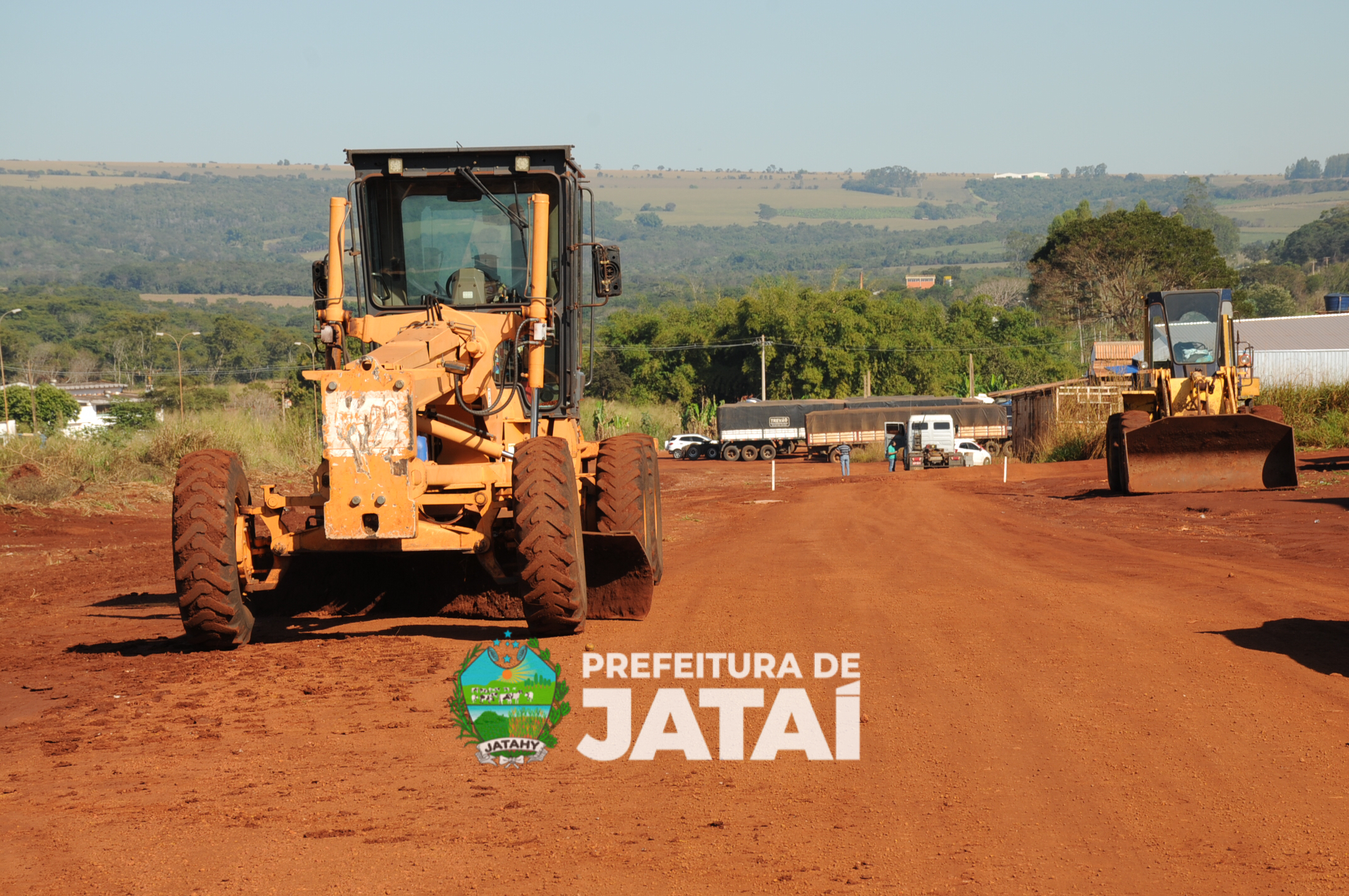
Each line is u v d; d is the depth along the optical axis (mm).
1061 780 12672
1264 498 46031
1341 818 11383
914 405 169625
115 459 62062
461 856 10539
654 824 11406
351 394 18500
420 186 23297
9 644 21703
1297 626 20391
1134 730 14484
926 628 21047
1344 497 44625
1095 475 76625
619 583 21859
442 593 23297
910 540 38969
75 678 18062
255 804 12008
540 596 19312
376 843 10898
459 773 13062
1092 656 18562
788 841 10930
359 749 14008
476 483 19797
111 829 11289
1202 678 16953
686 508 63812
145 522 50000
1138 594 24469
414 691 16719
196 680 17688
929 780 12719
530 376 22172
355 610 23688
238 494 20281
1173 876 10031
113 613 25969
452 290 23328
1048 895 9648
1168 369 58281
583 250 24094
